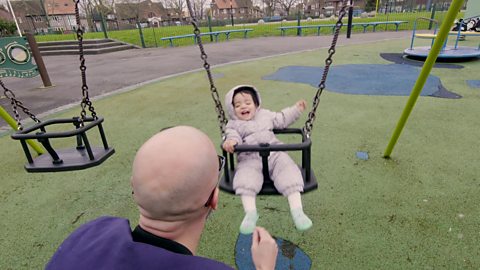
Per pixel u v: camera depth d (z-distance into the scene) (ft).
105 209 7.92
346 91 17.33
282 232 6.66
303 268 5.78
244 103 7.04
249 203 5.43
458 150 9.91
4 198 8.63
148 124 13.64
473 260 5.81
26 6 170.19
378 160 9.48
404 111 8.59
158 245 2.47
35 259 6.48
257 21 144.46
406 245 6.21
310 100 15.96
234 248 6.33
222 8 216.54
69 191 8.76
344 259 5.94
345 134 11.50
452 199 7.51
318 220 6.98
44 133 6.55
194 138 2.60
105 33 53.88
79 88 22.22
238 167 6.00
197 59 32.50
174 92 18.78
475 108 13.71
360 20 82.02
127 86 21.48
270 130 6.90
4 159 11.09
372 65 24.70
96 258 2.48
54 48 49.67
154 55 38.93
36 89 22.90
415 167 9.00
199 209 2.55
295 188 5.47
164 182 2.36
